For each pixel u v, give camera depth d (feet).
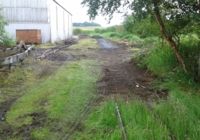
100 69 64.80
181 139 30.86
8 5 132.16
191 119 33.78
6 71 57.77
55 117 37.22
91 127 34.01
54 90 47.57
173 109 36.17
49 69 64.03
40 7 133.90
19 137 33.06
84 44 129.39
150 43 72.95
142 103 39.29
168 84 48.91
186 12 49.39
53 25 140.97
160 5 49.26
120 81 54.03
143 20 53.26
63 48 107.86
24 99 43.83
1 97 45.03
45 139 32.42
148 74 59.16
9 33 125.90
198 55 51.47
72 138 32.40
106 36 206.49
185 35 56.18
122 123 33.53
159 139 30.07
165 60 57.36
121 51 99.60
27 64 67.87
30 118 37.29
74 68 64.85
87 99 43.16
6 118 37.52
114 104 38.17
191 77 49.44
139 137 30.12
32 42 131.85
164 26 50.90
